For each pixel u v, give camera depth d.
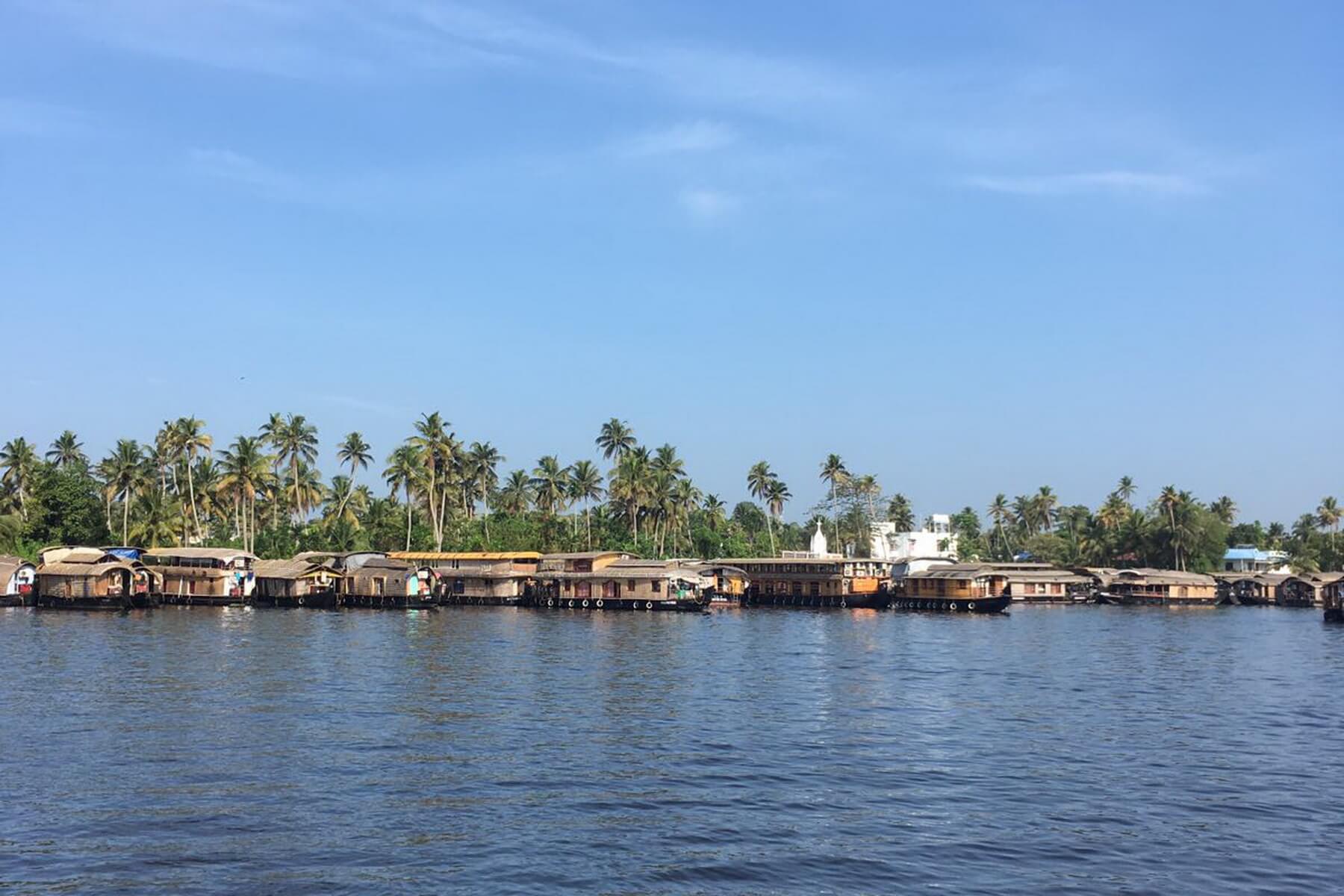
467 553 124.81
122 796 28.39
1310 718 42.25
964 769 32.88
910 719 41.34
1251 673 56.94
